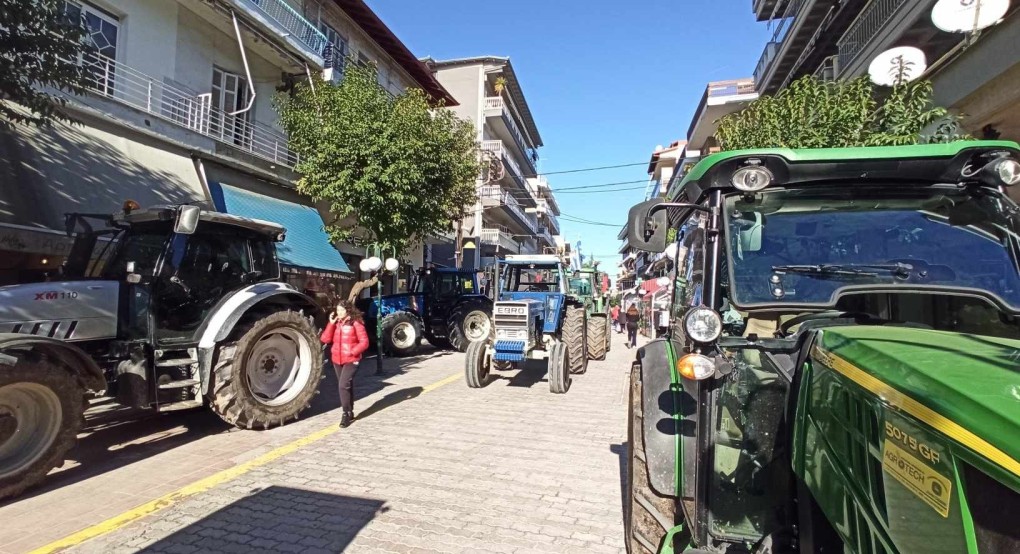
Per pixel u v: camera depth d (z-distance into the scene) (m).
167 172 10.24
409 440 5.97
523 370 11.38
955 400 1.21
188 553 3.39
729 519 2.36
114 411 5.92
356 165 10.66
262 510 4.05
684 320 2.24
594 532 3.80
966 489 1.16
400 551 3.47
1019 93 7.07
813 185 2.74
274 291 6.59
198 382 5.72
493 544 3.59
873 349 1.66
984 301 2.42
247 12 11.95
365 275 13.46
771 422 2.36
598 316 14.27
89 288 5.21
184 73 11.62
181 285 5.85
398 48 20.00
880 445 1.49
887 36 9.80
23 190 7.48
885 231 2.63
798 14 14.99
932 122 6.51
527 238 50.03
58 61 5.41
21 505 4.05
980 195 2.62
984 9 5.96
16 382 4.05
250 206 11.88
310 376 6.78
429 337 15.27
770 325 2.63
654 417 2.84
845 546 1.65
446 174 12.05
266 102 14.09
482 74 34.06
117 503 4.12
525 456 5.48
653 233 3.11
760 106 6.61
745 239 2.71
